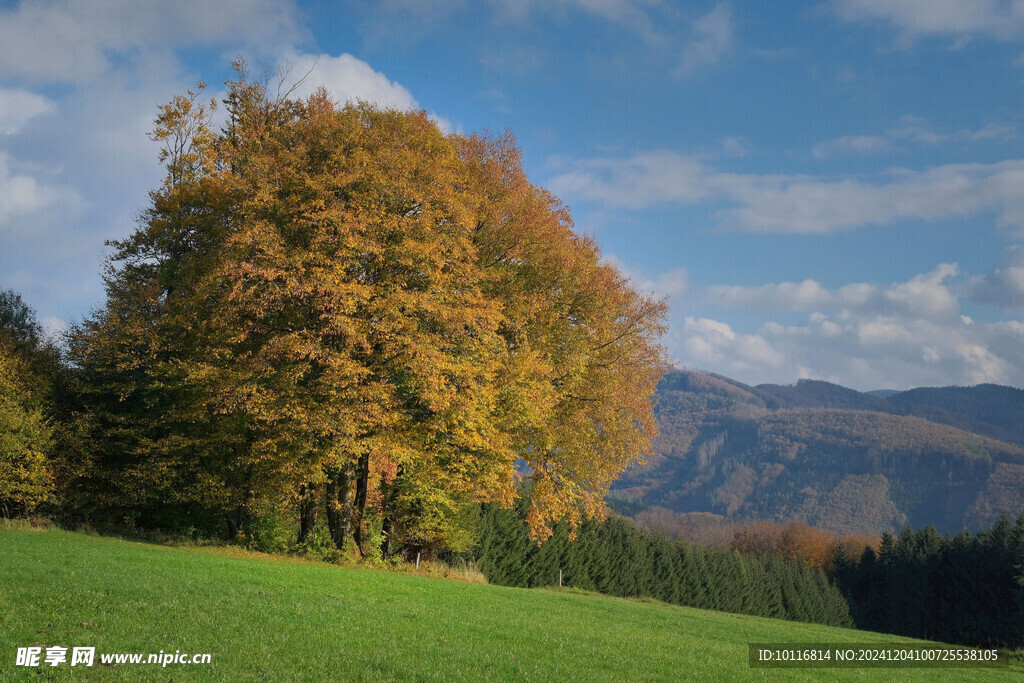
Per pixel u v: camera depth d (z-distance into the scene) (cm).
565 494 3086
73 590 1313
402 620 1539
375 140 2767
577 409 3175
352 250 2452
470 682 1130
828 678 1656
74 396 3173
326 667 1112
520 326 2902
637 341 3347
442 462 2817
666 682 1334
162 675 975
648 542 9494
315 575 2033
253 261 2481
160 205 3170
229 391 2527
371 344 2525
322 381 2419
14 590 1254
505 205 2952
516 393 2756
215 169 3362
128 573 1573
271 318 2669
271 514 3173
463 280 2661
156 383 2869
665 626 2250
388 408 2588
